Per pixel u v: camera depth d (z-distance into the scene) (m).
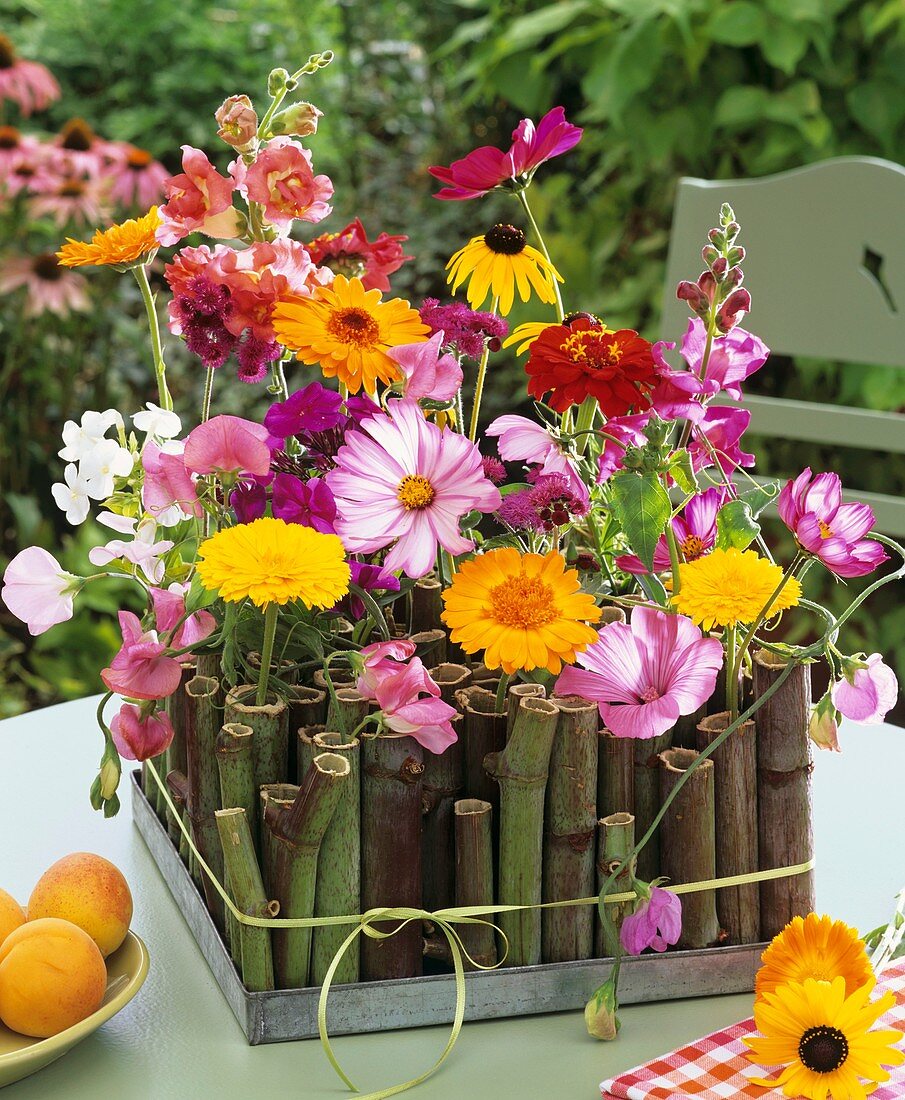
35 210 3.14
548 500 0.81
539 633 0.75
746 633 0.82
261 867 0.79
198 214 0.88
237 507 0.83
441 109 3.61
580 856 0.80
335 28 3.91
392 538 0.78
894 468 2.45
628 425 0.80
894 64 2.38
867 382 2.40
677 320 1.80
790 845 0.83
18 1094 0.74
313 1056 0.78
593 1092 0.75
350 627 0.93
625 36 2.40
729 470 0.92
